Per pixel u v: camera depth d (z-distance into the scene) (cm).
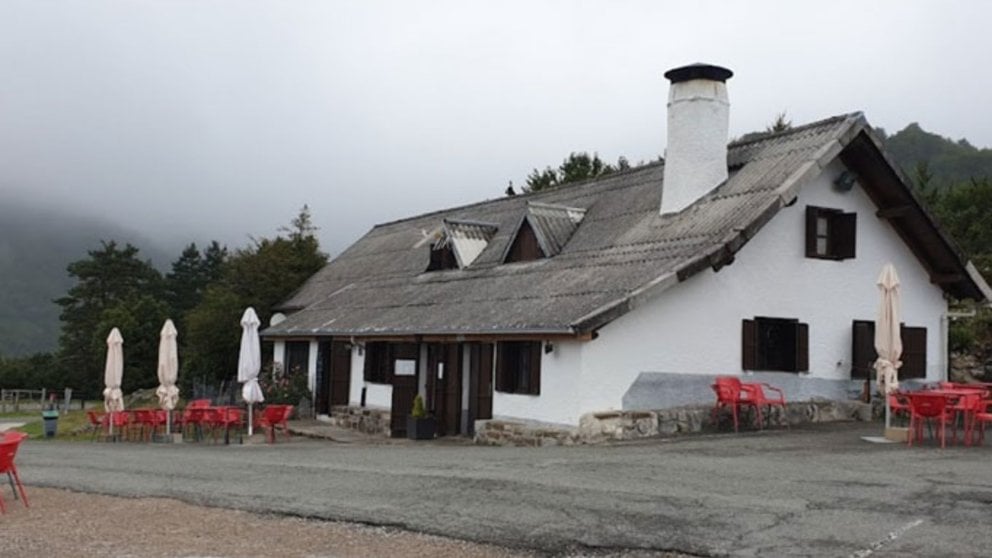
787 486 1156
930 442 1627
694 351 1934
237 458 1720
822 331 2108
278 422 2345
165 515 1111
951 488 1118
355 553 905
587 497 1117
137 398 4222
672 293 1919
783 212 2069
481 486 1222
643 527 960
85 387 7044
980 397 1650
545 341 1909
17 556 930
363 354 2694
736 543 888
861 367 2136
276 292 3797
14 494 1276
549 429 1873
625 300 1775
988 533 894
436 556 887
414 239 3394
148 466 1605
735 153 2298
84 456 1848
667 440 1756
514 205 3050
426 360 2434
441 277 2738
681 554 866
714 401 1939
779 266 2058
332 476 1374
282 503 1156
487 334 2036
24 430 3403
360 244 3878
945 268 2275
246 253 4028
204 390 3497
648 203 2350
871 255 2200
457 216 3369
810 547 862
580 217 2512
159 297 8525
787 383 2050
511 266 2480
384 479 1320
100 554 929
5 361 7731
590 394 1825
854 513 988
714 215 2030
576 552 889
